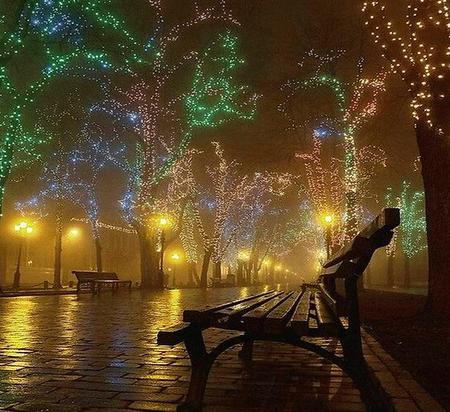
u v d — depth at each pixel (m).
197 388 3.82
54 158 35.72
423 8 10.47
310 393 4.42
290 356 6.39
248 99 28.05
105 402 4.03
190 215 50.59
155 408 3.87
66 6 20.69
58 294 24.75
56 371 5.25
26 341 7.50
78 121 33.41
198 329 3.92
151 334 8.45
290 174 34.03
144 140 30.47
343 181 26.81
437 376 5.34
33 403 3.98
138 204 31.22
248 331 3.81
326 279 7.34
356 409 3.92
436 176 10.67
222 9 26.34
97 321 10.77
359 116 22.95
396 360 6.22
